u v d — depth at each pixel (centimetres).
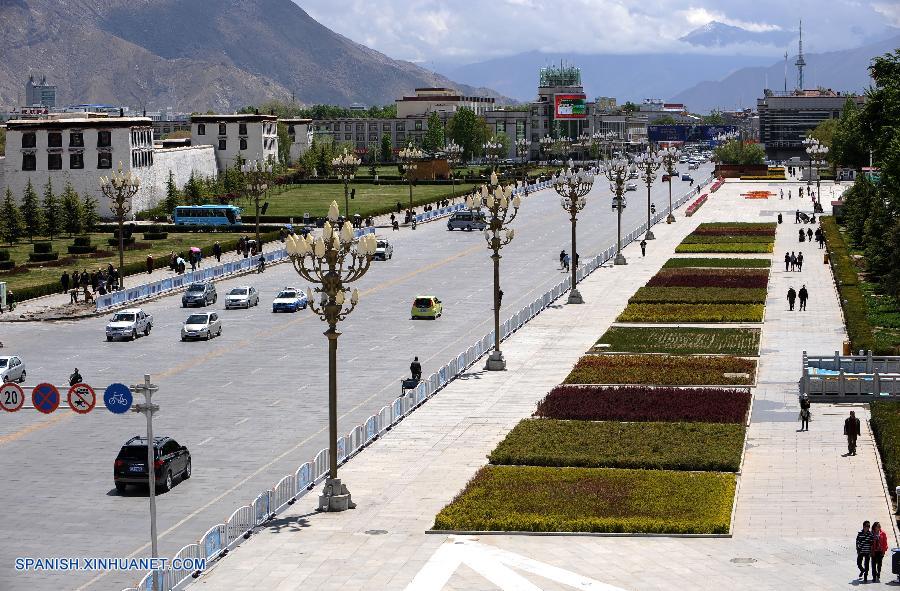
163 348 9962
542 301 11675
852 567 4534
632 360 8912
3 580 4616
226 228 19575
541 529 5025
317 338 10369
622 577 4447
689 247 16688
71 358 9531
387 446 6588
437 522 5078
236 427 7169
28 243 17800
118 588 4531
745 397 7631
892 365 7812
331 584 4419
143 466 5762
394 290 13175
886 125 15200
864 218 16400
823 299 12100
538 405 7381
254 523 5134
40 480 6053
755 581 4384
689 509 5244
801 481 5800
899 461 5706
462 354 8712
